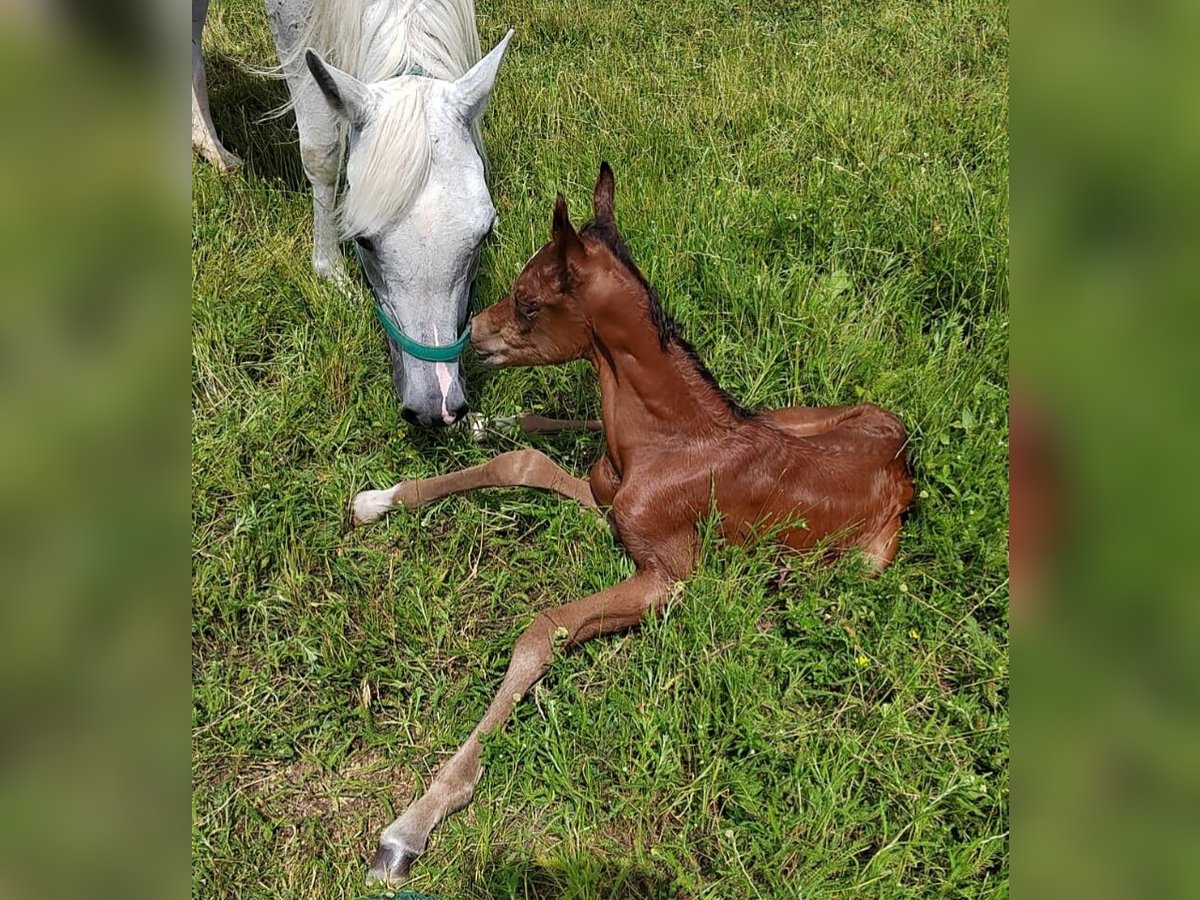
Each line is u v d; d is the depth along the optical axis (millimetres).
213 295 3756
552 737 2422
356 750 2551
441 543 3020
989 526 2793
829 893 2100
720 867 2199
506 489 3162
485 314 2752
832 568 2707
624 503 2703
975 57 5895
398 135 2775
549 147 4773
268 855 2289
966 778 2219
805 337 3523
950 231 3934
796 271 3762
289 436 3336
